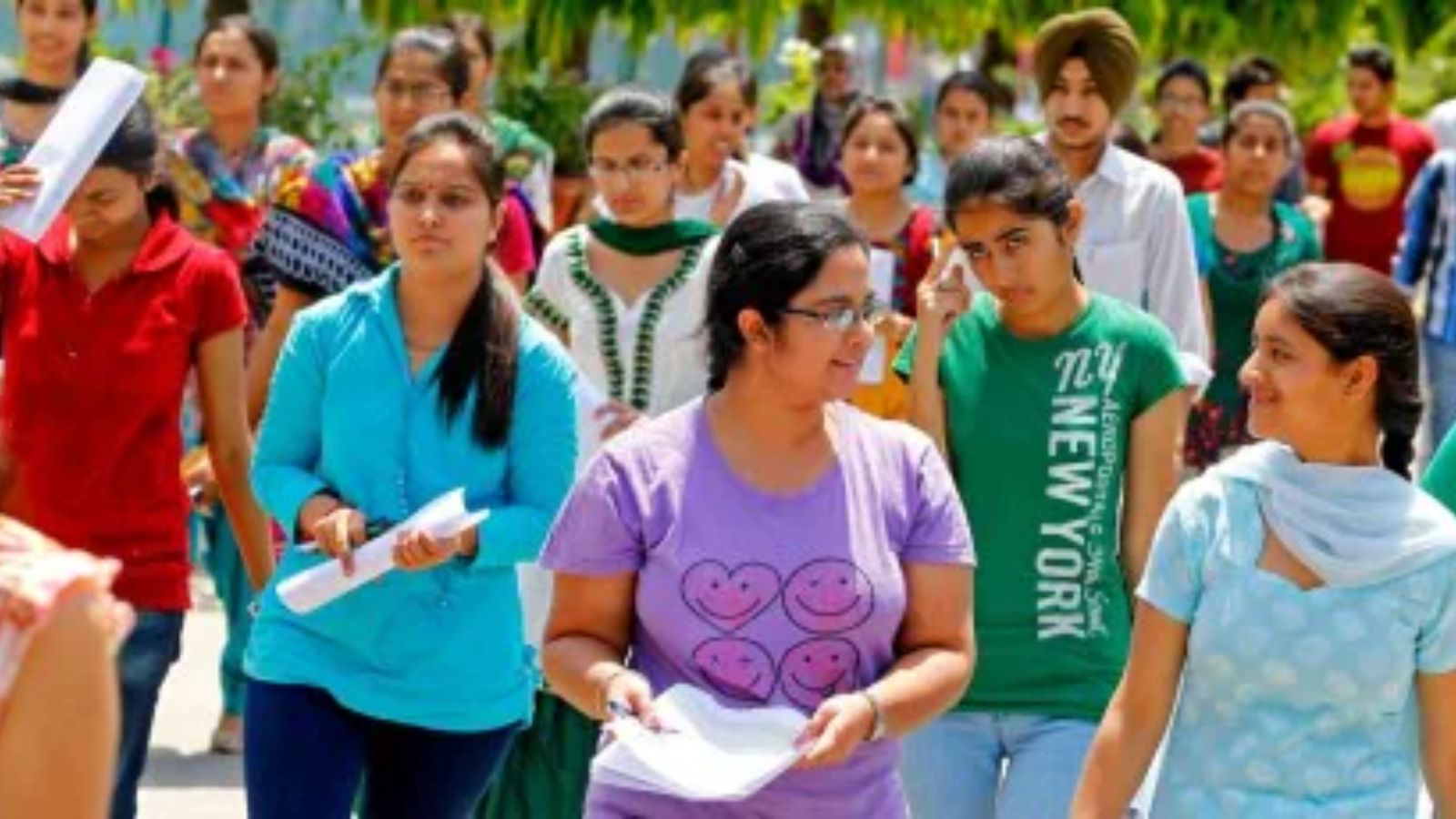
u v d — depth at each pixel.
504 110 28.81
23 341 14.75
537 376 13.53
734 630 11.16
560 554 11.37
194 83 26.88
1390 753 11.23
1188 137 28.42
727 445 11.30
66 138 13.88
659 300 16.28
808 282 11.05
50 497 14.70
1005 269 13.84
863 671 11.27
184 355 14.93
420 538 12.74
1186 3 35.53
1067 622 13.81
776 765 10.68
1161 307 18.05
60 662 7.83
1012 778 13.73
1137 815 12.33
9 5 24.00
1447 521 11.20
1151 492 14.04
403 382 13.42
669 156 16.31
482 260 13.51
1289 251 23.45
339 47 29.48
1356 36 37.66
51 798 7.84
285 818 13.23
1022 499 13.88
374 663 13.30
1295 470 11.30
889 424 11.55
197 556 25.78
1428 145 33.66
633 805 11.23
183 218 21.05
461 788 13.59
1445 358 25.94
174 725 21.31
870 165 19.55
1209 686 11.28
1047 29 18.02
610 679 11.09
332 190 18.19
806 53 33.62
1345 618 11.10
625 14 30.89
